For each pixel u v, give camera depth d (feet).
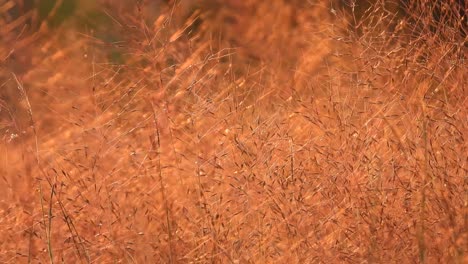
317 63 33.19
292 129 29.94
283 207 28.07
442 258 27.48
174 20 34.01
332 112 29.58
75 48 33.06
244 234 28.17
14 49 31.78
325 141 29.12
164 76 30.81
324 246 27.71
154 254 28.22
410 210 27.94
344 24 32.24
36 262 28.73
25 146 29.81
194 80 30.50
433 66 30.17
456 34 30.60
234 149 29.32
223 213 28.25
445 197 27.84
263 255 27.84
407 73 30.01
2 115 31.27
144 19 31.40
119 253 28.27
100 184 29.43
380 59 30.14
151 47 30.86
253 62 35.99
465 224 27.50
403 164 28.60
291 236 27.78
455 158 28.60
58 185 29.71
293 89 31.19
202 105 30.25
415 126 29.37
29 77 31.96
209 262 27.86
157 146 29.68
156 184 29.14
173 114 30.25
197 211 28.48
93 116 30.96
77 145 30.60
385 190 28.09
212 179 28.78
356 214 27.94
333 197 28.12
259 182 28.22
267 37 36.47
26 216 29.17
